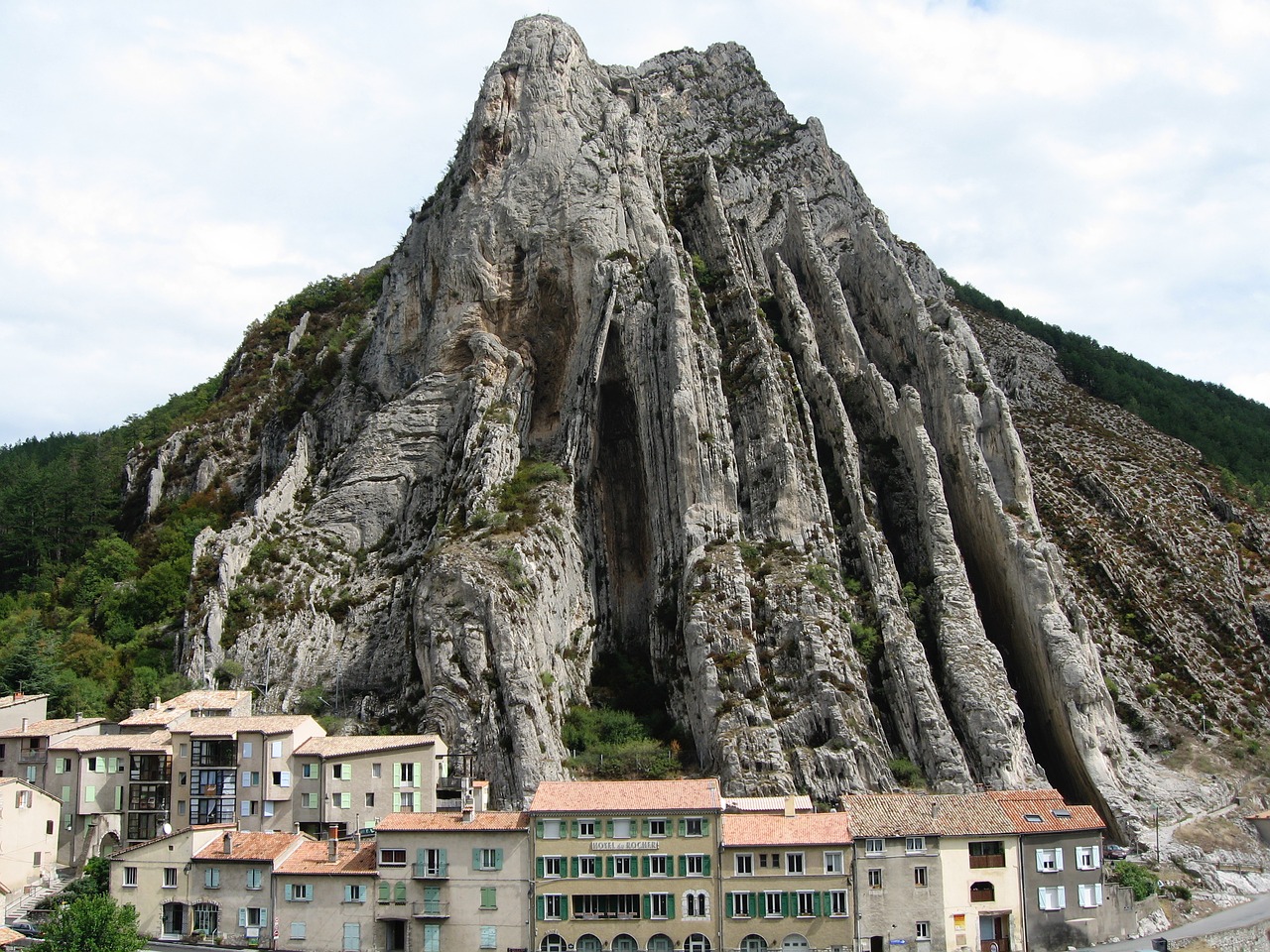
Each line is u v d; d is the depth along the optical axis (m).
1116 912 94.19
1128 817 120.88
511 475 142.62
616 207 158.62
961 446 146.62
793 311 157.50
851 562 137.38
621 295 151.00
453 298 157.50
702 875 89.12
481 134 164.88
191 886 91.81
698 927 88.44
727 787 114.44
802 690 122.25
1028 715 136.75
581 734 123.25
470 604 123.06
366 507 146.38
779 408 143.25
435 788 104.81
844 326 159.50
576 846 89.88
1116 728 132.25
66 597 152.50
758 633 127.50
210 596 134.62
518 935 88.56
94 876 96.81
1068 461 196.50
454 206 163.12
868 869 89.62
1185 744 141.75
